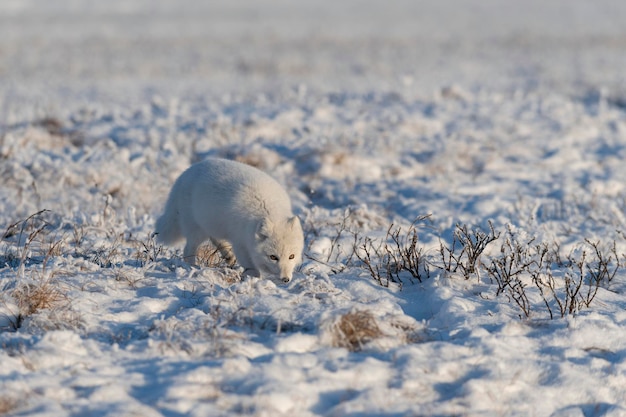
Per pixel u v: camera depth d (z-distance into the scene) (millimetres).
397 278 28078
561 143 58531
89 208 40719
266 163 50562
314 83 100625
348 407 17609
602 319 23703
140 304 23719
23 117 65188
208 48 151500
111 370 18922
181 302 24422
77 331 21406
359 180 49125
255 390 17750
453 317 23625
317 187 47500
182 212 30016
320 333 21141
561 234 36156
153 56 136625
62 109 73188
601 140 60531
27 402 16953
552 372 20156
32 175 45250
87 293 24344
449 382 19469
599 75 107312
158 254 31062
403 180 49094
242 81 104750
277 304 23656
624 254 32156
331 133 57781
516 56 137500
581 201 43875
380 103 73438
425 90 83938
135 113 66500
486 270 28516
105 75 111562
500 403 18609
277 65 121062
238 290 24812
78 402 17203
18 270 25156
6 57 131125
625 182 48469
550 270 28906
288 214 28875
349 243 32969
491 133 60375
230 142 55219
